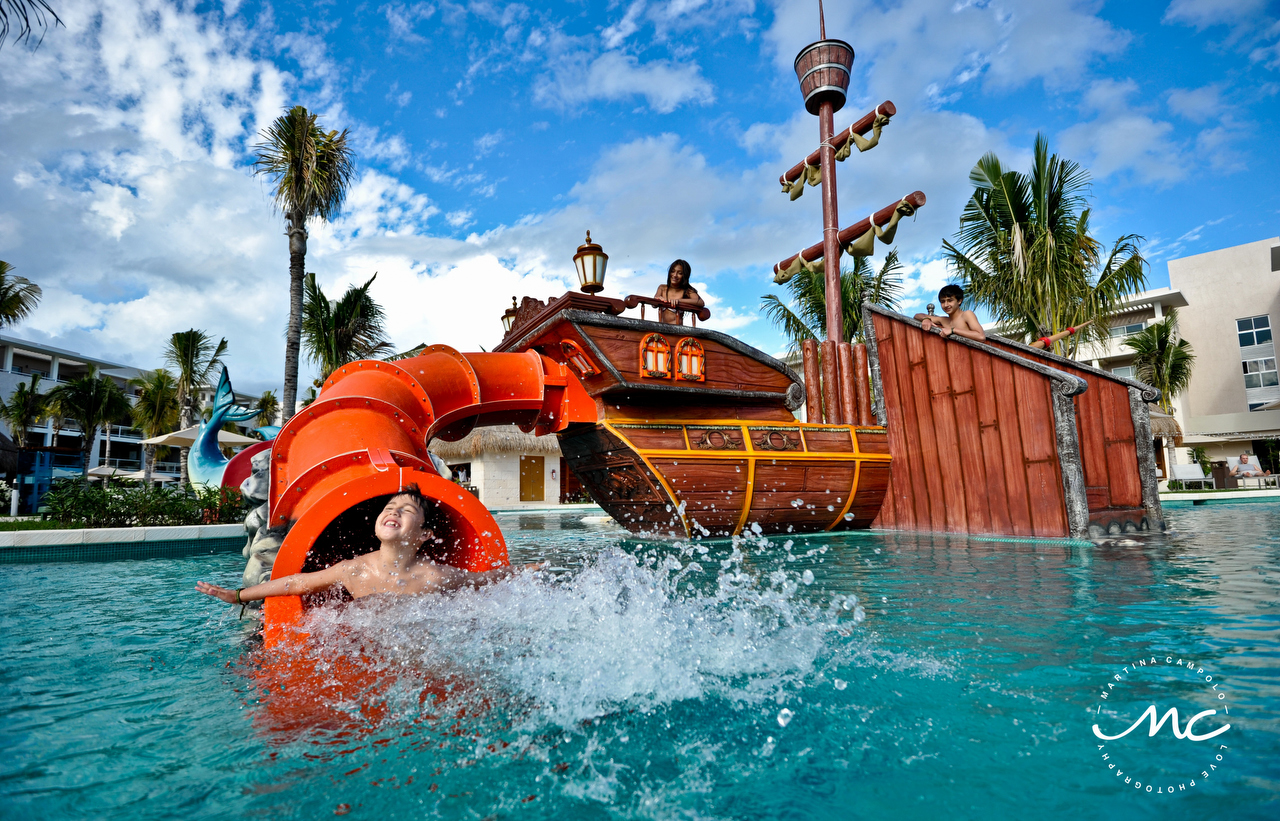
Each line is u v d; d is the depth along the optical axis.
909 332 9.11
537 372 7.09
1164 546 6.07
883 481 9.02
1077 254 13.95
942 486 8.52
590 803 1.41
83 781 1.54
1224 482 23.70
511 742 1.74
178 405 36.25
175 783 1.53
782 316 19.41
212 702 2.08
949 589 3.93
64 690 2.22
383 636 2.66
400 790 1.48
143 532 7.77
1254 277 32.78
